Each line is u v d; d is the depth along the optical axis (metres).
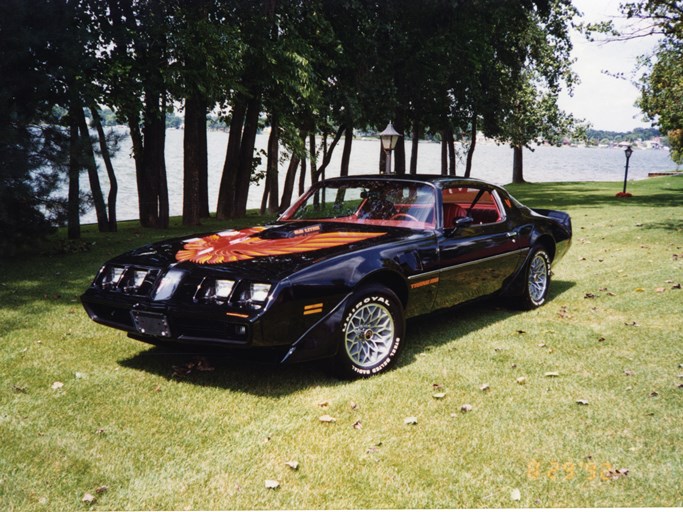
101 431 3.61
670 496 2.94
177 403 4.06
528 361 4.89
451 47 22.75
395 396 4.17
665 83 17.19
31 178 9.23
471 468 3.21
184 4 14.70
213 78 14.63
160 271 4.45
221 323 4.09
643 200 22.27
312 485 3.04
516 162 42.91
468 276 5.57
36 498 2.92
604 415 3.85
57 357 5.00
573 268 8.91
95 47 12.62
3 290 7.60
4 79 9.11
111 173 14.56
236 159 18.16
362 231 5.22
